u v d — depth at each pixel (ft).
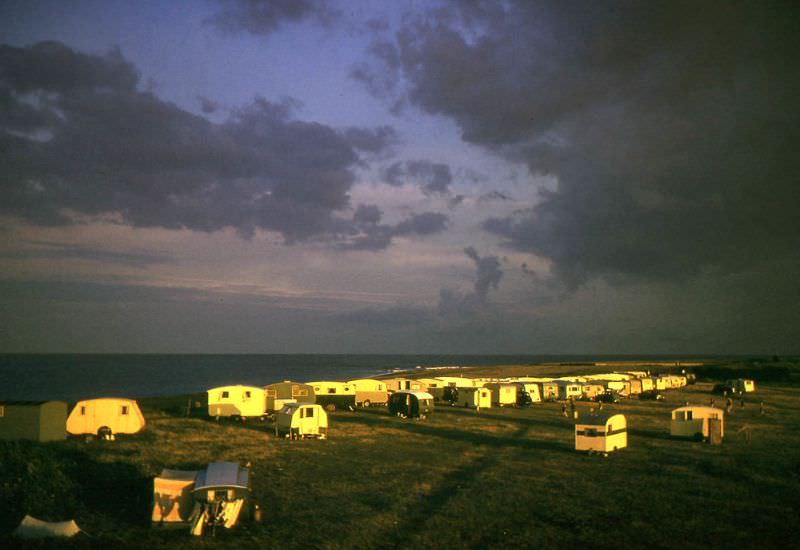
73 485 91.61
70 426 132.05
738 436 153.89
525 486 99.04
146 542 70.03
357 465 113.70
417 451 129.80
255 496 89.66
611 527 77.87
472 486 98.68
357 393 216.33
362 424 170.81
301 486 96.68
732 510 85.66
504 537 73.82
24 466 96.22
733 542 72.38
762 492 95.71
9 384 436.35
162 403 223.10
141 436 135.54
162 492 76.28
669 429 164.96
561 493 94.58
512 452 130.11
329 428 160.56
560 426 173.06
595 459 122.42
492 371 509.76
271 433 148.66
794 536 74.69
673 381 309.22
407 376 442.09
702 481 102.99
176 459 111.45
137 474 99.76
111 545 68.54
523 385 232.32
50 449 112.78
